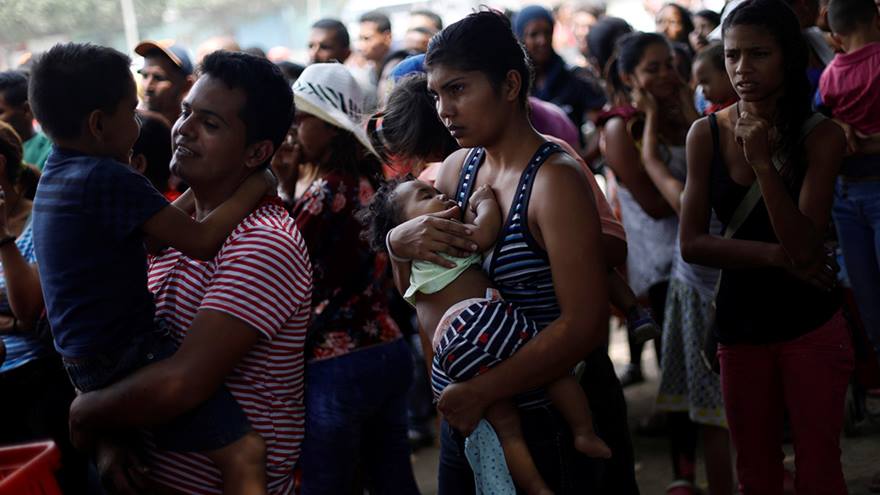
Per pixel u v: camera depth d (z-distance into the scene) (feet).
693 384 12.01
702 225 9.84
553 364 7.09
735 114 9.60
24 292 10.32
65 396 10.91
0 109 15.39
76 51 7.63
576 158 8.46
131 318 7.52
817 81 14.26
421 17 22.54
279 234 7.72
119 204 7.41
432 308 7.67
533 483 7.40
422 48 21.15
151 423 7.46
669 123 13.65
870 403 15.46
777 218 8.94
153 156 10.94
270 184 8.13
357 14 55.42
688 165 9.84
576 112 21.02
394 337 10.46
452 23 7.47
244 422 7.73
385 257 10.45
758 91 9.16
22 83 15.49
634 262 14.16
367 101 10.81
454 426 7.28
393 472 10.62
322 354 10.02
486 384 7.16
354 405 10.02
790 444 14.42
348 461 10.09
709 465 12.00
